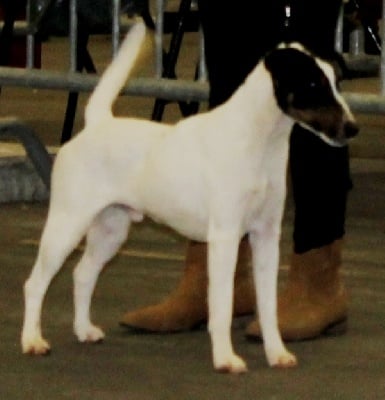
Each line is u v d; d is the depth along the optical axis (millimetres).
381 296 10711
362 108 12172
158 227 13484
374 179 16609
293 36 8945
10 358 8781
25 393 8008
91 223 8828
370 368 8586
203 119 8430
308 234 9320
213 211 8234
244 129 8164
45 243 8781
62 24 14781
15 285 10914
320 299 9391
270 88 8094
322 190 9273
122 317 9875
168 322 9500
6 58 15961
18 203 15055
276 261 8539
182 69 26438
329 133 7980
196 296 9562
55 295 10617
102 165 8703
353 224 13844
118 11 13938
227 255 8250
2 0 16688
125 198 8695
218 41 9164
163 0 14133
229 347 8469
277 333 8641
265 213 8430
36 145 13453
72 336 9398
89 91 13883
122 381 8273
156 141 8555
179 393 8000
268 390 8062
